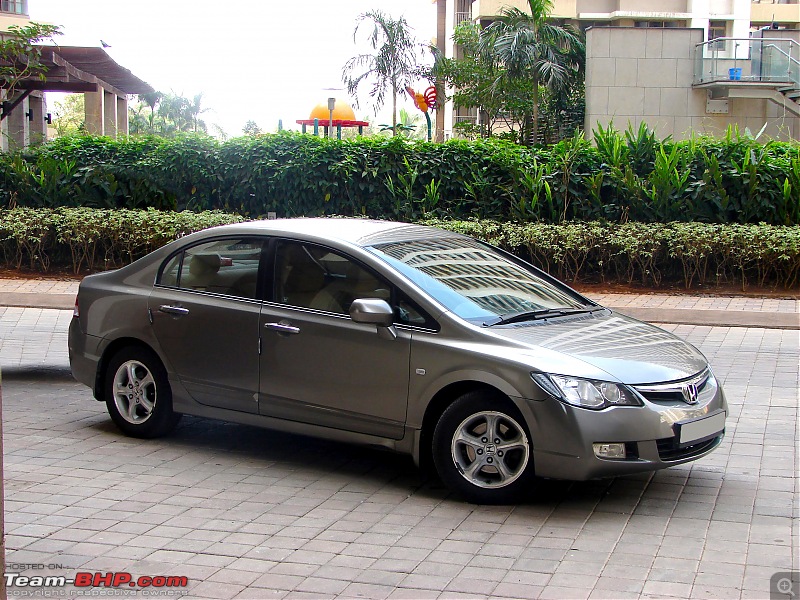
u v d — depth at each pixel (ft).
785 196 54.44
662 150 56.54
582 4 137.80
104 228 55.67
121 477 20.44
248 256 21.99
